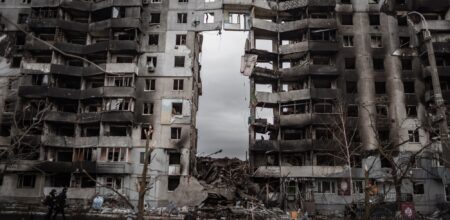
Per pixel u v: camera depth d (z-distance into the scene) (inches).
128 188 1615.4
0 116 1845.5
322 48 1914.4
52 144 1790.1
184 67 1920.5
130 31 1971.0
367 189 539.2
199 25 1990.7
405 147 1738.4
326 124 1672.0
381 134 1808.6
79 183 1770.4
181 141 1803.6
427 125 962.7
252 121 1888.5
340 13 2010.3
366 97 1847.9
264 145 1828.2
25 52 1946.4
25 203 1542.8
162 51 1948.8
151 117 1845.5
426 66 1879.9
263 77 1969.7
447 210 1509.6
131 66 1883.6
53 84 1915.6
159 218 1202.6
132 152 1796.3
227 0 1994.3
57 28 1953.7
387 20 1973.4
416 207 1649.9
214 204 1523.1
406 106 1835.6
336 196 1706.4
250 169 1819.6
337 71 1886.1
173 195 1553.9
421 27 1900.8
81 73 1937.7
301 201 1649.9
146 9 2025.1
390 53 1920.5
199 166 2012.8
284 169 1758.1
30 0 2066.9
